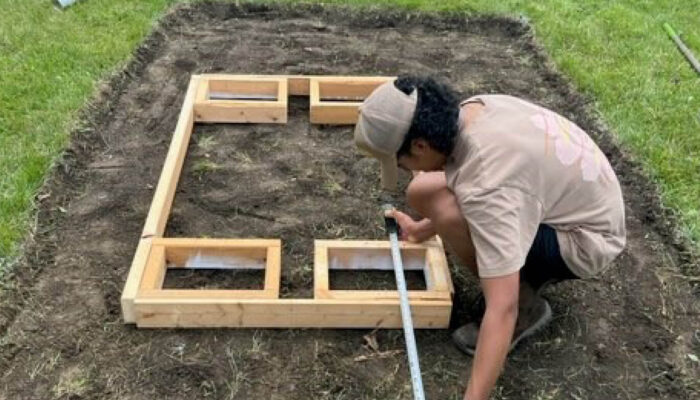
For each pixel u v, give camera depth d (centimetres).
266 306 291
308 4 574
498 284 221
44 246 332
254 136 420
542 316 293
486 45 545
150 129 424
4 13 521
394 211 330
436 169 246
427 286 317
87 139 405
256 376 277
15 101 423
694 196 376
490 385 221
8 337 286
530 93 483
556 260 258
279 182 383
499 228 221
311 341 293
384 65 507
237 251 319
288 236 347
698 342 301
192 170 388
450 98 232
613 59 512
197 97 429
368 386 276
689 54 516
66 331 291
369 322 297
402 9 570
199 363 280
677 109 453
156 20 534
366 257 325
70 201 362
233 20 564
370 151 237
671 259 343
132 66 479
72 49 481
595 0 605
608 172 259
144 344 288
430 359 288
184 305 288
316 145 416
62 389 268
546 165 236
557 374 285
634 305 317
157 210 337
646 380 284
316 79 455
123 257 330
